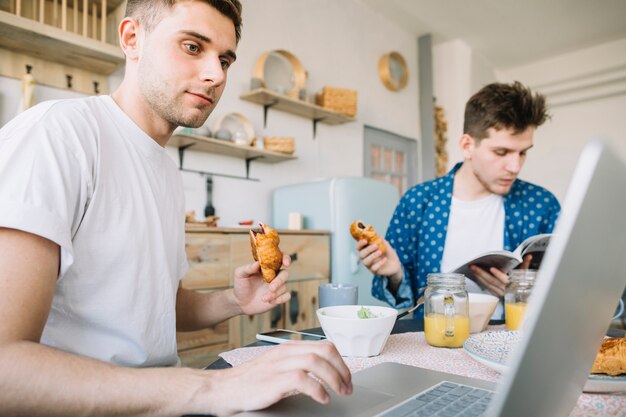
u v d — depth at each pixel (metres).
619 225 0.33
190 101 0.80
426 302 0.89
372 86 4.12
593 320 0.36
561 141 5.49
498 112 1.36
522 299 0.97
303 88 3.18
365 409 0.50
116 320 0.74
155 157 0.86
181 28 0.77
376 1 4.03
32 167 0.58
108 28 2.26
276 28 3.24
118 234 0.75
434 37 4.76
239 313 0.99
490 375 0.66
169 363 0.86
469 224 1.59
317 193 2.89
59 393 0.47
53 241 0.55
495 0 4.01
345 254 2.79
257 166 3.08
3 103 1.98
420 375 0.63
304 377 0.48
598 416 0.49
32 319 0.51
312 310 2.63
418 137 4.67
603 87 5.11
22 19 1.80
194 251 2.06
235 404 0.49
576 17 4.33
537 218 1.54
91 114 0.75
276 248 0.90
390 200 3.16
